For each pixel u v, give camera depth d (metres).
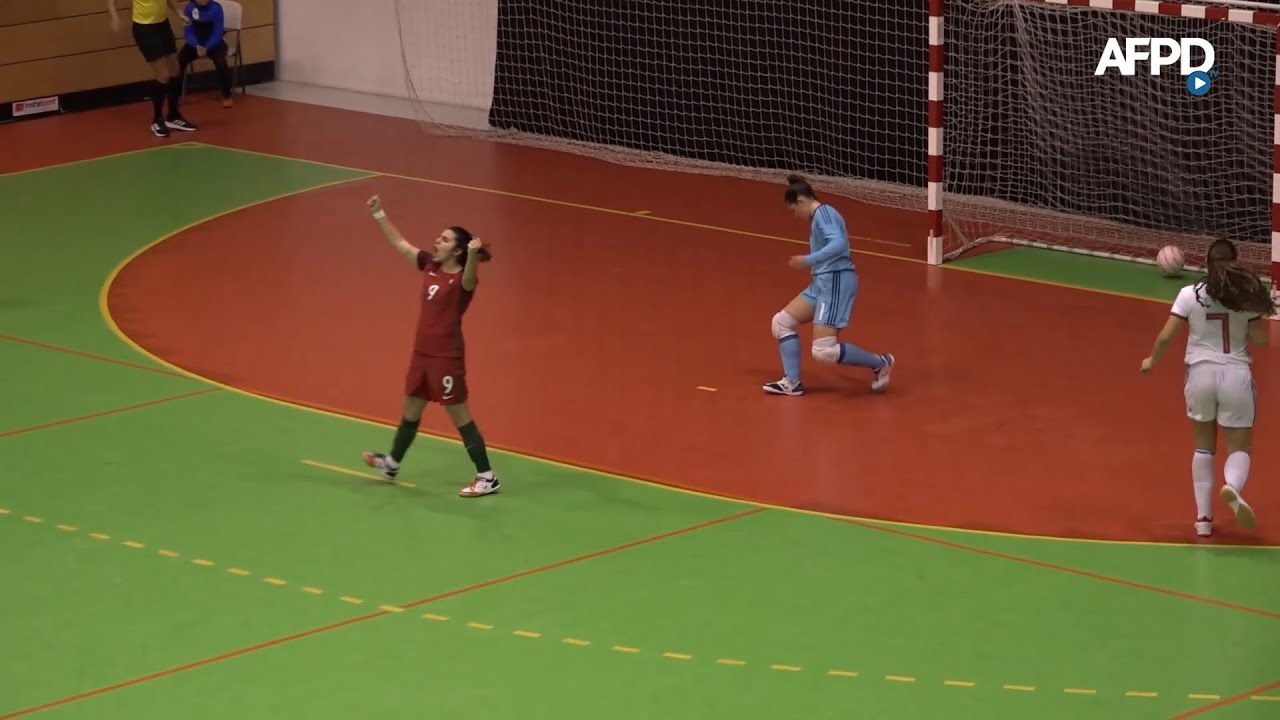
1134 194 48.59
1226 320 26.72
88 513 28.14
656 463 30.69
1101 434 32.19
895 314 40.19
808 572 25.89
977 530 27.62
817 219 33.66
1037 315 40.06
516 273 43.44
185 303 40.84
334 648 23.14
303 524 27.72
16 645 23.20
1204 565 26.19
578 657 22.89
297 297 41.41
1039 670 22.56
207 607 24.48
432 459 30.89
